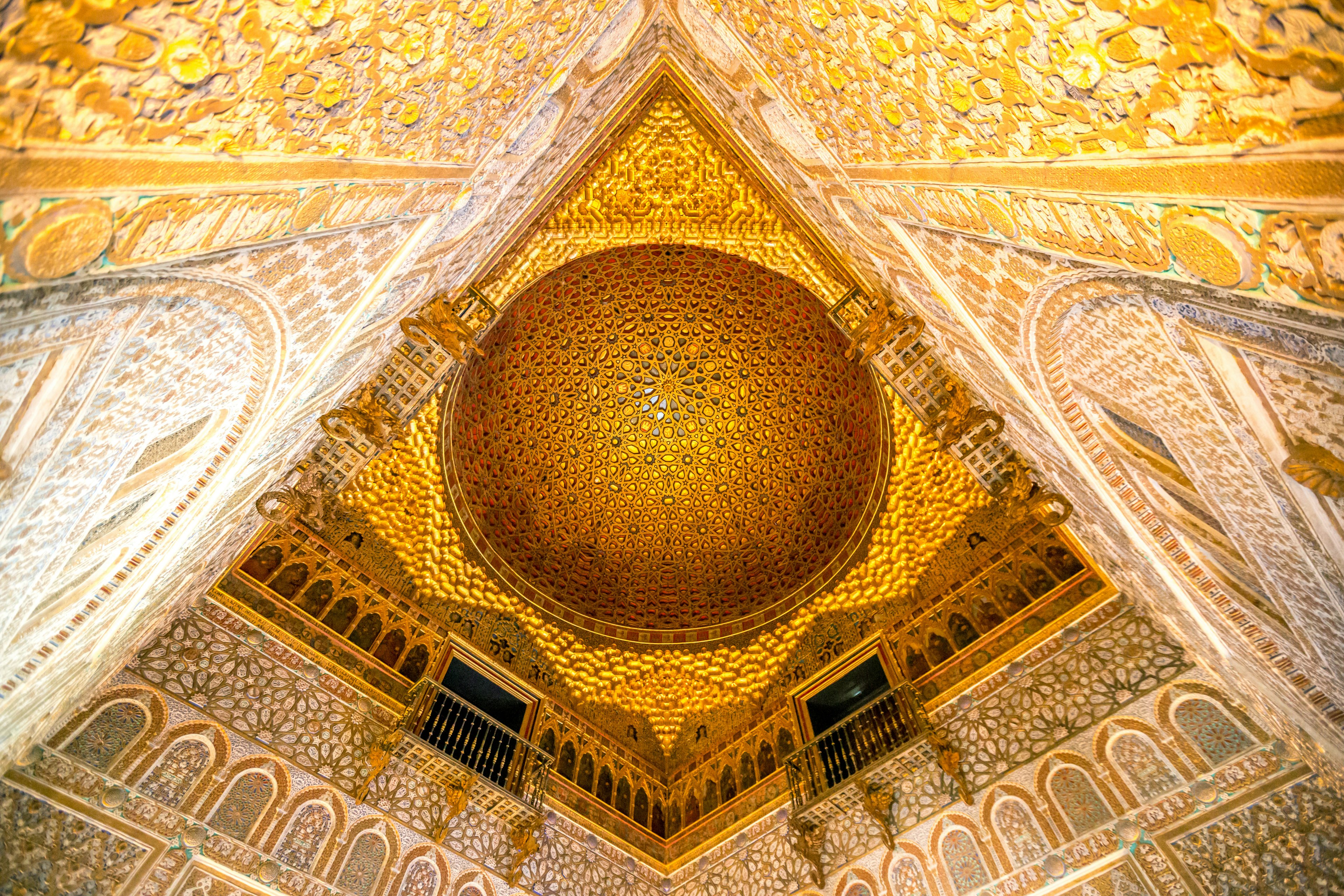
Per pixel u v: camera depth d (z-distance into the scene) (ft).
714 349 34.09
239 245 8.50
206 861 17.72
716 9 16.93
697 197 25.25
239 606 22.11
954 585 26.91
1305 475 8.49
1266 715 17.38
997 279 12.17
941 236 13.12
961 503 27.89
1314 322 6.63
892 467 29.48
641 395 35.01
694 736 31.09
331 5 7.08
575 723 29.27
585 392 34.47
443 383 28.55
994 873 20.13
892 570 29.17
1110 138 7.06
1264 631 13.88
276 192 8.32
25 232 5.48
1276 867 16.52
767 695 30.25
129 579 13.83
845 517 31.42
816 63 13.57
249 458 15.17
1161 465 13.01
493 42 11.44
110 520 11.80
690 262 31.50
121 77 5.48
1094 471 15.46
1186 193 6.64
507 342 31.60
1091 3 6.18
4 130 4.84
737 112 20.88
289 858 18.98
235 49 6.32
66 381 7.68
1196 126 6.08
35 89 4.91
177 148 6.44
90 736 17.54
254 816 18.99
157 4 5.38
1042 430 16.71
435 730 24.21
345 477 24.67
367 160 9.80
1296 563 10.69
